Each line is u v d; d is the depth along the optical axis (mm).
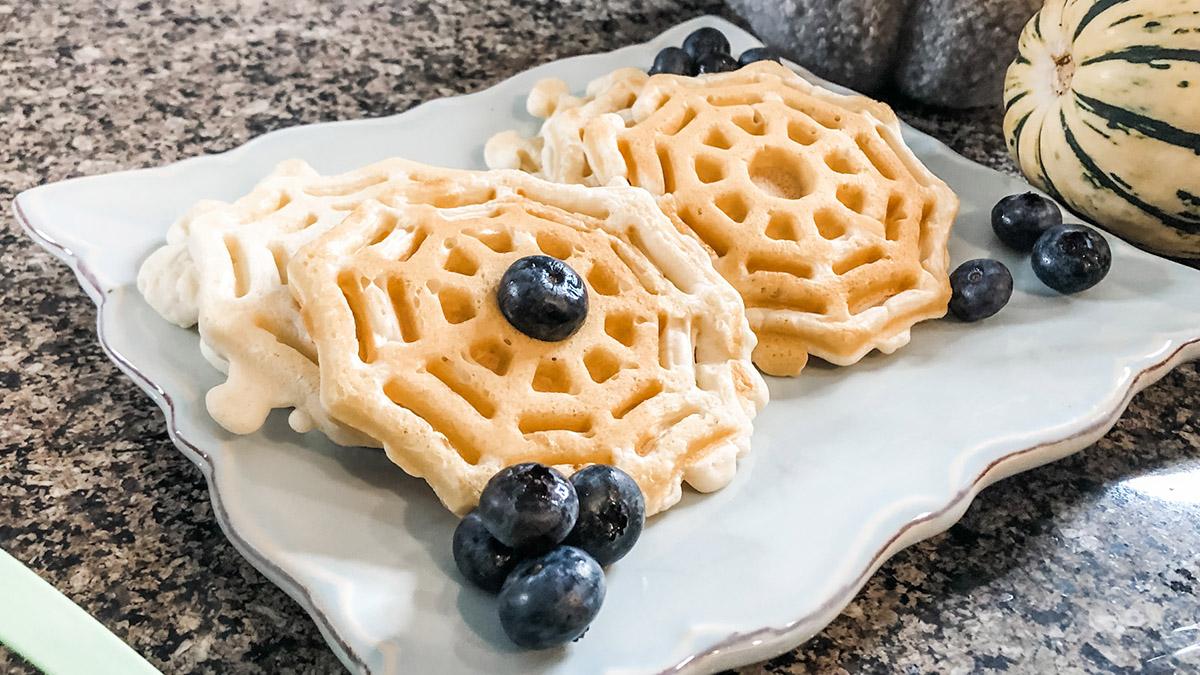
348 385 297
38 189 353
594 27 465
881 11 412
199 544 304
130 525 306
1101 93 358
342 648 276
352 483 303
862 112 386
